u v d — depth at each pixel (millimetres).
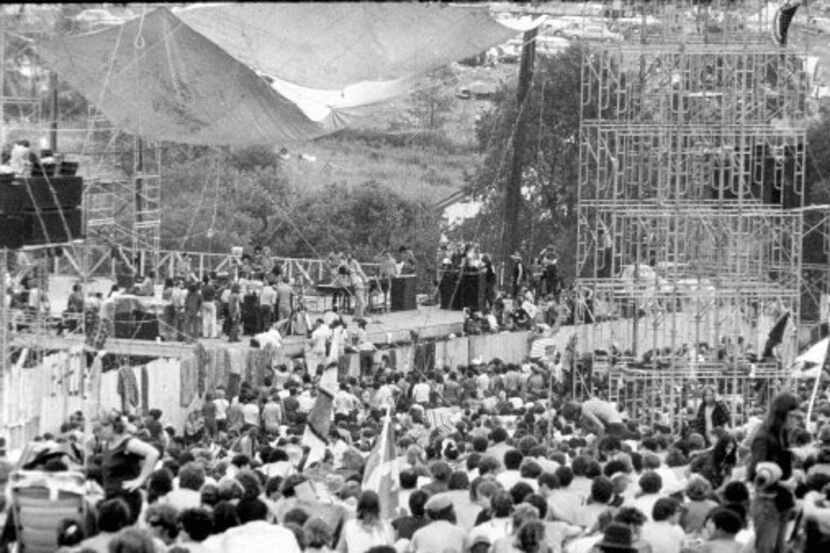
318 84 73312
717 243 83188
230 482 33094
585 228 90438
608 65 87312
